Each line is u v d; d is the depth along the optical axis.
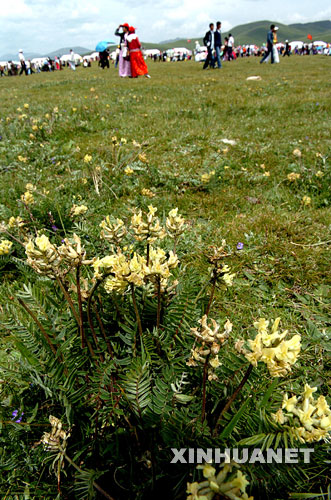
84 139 7.11
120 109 10.01
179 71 24.17
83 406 1.46
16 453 1.45
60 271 1.35
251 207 4.22
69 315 1.62
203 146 6.44
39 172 5.33
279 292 2.85
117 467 1.30
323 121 8.04
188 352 1.57
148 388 1.33
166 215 3.97
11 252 3.02
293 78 16.53
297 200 4.33
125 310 1.61
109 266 1.27
